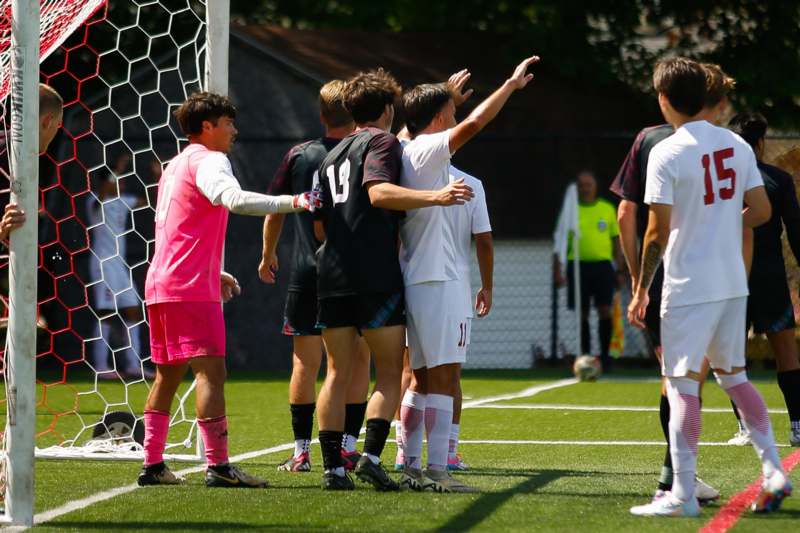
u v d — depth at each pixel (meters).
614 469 22.56
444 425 19.89
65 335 51.81
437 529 16.12
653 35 70.06
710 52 65.12
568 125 62.50
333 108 22.27
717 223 16.97
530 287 56.50
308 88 57.06
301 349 22.58
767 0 64.75
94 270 46.31
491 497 18.97
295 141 52.81
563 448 25.88
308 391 22.58
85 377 47.22
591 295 49.38
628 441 27.06
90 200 46.44
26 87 16.28
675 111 17.44
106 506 18.25
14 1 16.28
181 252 20.02
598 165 60.75
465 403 36.12
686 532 15.73
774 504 17.08
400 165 19.50
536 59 18.86
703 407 33.97
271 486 20.36
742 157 17.23
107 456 24.05
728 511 17.39
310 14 81.62
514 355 55.75
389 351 19.50
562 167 59.41
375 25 80.75
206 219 20.03
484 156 59.06
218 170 19.14
